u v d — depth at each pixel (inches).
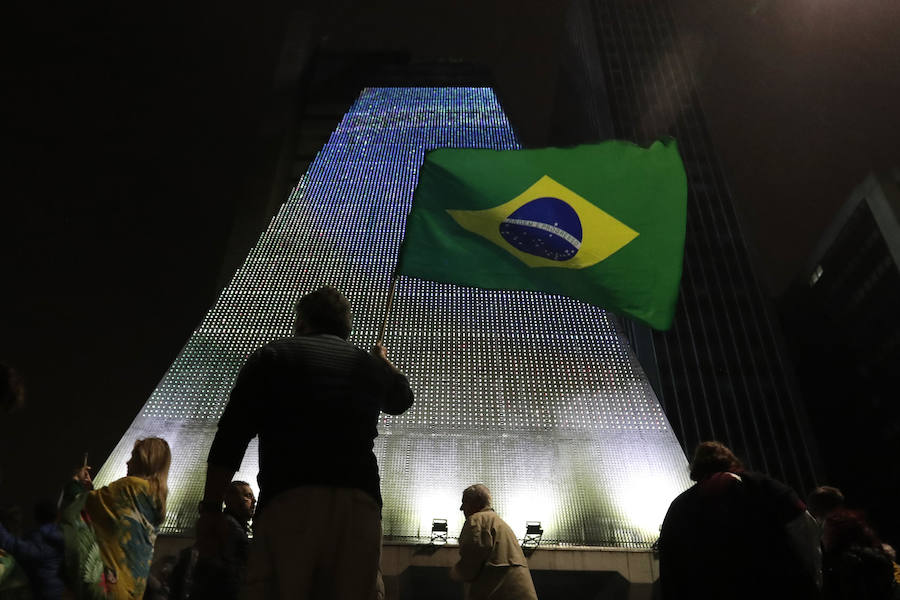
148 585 239.0
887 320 1451.8
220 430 98.2
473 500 244.8
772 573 138.4
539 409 765.9
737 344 1403.8
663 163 214.7
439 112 1461.6
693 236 1550.2
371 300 910.4
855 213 1493.6
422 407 767.1
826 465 1571.1
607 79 1759.4
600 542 640.4
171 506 644.1
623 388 789.2
